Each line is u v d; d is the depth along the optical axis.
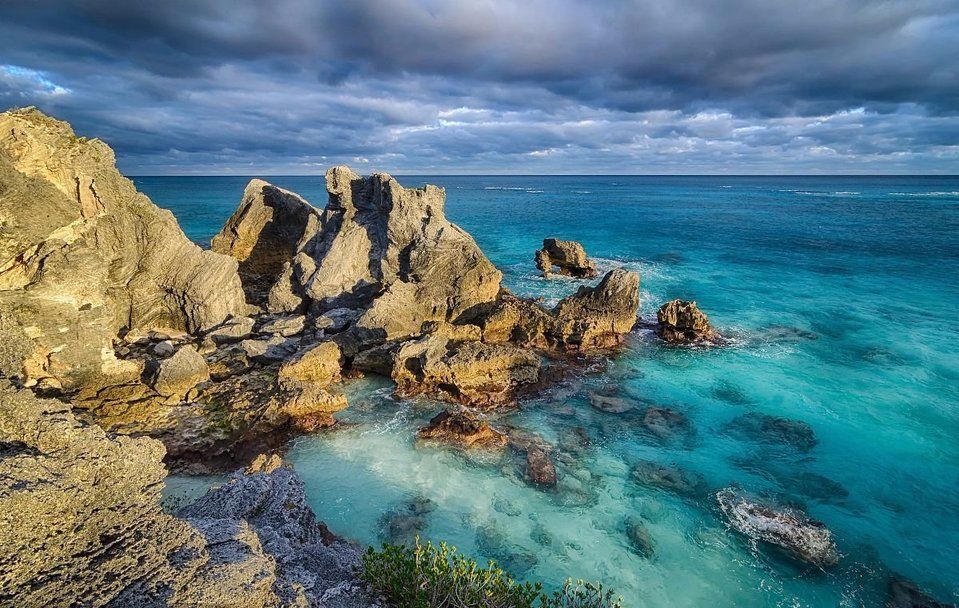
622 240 76.62
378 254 39.88
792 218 101.00
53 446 9.10
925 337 35.78
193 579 8.95
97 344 24.94
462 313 35.66
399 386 27.89
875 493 20.64
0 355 12.10
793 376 30.30
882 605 15.77
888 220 94.81
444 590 12.00
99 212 29.39
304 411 24.27
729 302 44.25
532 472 21.48
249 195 48.03
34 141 24.56
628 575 16.72
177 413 24.31
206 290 33.34
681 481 21.28
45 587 7.76
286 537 14.05
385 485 20.70
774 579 16.67
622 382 29.62
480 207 132.25
